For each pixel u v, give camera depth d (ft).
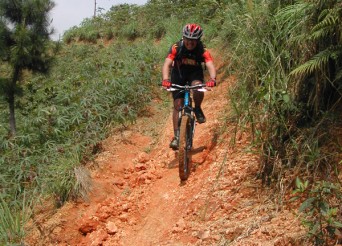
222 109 20.31
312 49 12.94
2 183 19.53
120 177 19.03
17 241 14.97
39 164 20.29
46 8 24.31
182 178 16.25
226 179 14.57
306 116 13.47
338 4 11.94
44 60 25.95
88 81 31.42
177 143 16.35
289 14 14.97
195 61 17.08
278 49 14.89
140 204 16.42
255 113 15.02
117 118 23.86
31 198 17.92
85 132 22.84
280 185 12.36
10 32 23.62
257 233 11.28
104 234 15.16
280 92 13.46
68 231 15.83
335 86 12.95
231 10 25.93
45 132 23.63
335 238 9.62
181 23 39.70
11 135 24.80
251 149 14.75
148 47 36.58
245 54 17.88
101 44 59.72
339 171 11.47
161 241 13.48
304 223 9.93
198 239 12.49
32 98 29.58
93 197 17.37
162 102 26.30
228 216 12.76
